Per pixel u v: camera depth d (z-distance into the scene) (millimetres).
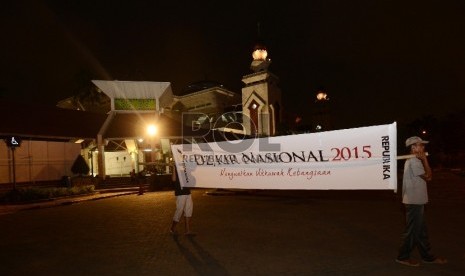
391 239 7488
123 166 33500
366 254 6398
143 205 15586
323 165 5883
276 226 9250
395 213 10805
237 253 6750
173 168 8695
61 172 27453
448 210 11156
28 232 10016
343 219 9961
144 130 28219
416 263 5648
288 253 6629
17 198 18219
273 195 17188
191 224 9938
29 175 25141
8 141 19188
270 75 40188
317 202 13977
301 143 6039
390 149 5402
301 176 6074
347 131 5695
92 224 10906
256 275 5500
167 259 6551
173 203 15805
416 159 5699
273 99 40344
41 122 27000
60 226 10828
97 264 6441
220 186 7004
